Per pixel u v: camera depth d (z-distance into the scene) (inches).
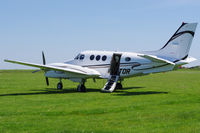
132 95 671.1
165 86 1003.3
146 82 1296.8
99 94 704.4
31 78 1759.4
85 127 316.5
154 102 526.6
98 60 812.0
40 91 807.1
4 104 511.8
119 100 565.3
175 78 1711.4
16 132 294.7
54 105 494.9
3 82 1270.9
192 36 705.6
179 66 734.5
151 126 319.3
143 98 599.2
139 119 359.6
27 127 316.8
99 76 796.0
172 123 333.4
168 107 460.1
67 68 795.4
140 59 739.4
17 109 447.8
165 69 714.8
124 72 768.3
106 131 297.4
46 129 307.1
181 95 660.1
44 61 884.6
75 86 1048.8
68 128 311.7
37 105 496.1
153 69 724.7
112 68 787.4
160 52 746.8
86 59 837.8
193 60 749.3
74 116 385.4
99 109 442.0
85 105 492.1
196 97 613.0
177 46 724.0
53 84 1173.1
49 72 842.8
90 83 1279.5
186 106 471.2
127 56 763.4
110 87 756.6
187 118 362.3
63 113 409.4
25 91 807.1
